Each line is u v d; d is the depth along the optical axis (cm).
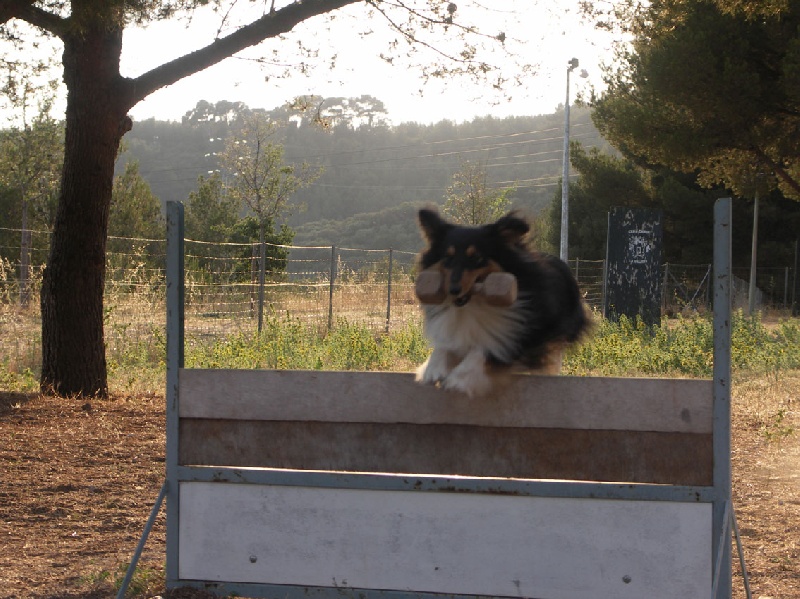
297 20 891
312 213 11325
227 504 395
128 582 390
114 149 941
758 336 1523
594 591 365
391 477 378
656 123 1864
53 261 948
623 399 368
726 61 1639
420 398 387
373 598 382
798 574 460
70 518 548
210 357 1170
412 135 14425
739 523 556
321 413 394
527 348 411
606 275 1644
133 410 877
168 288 401
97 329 966
